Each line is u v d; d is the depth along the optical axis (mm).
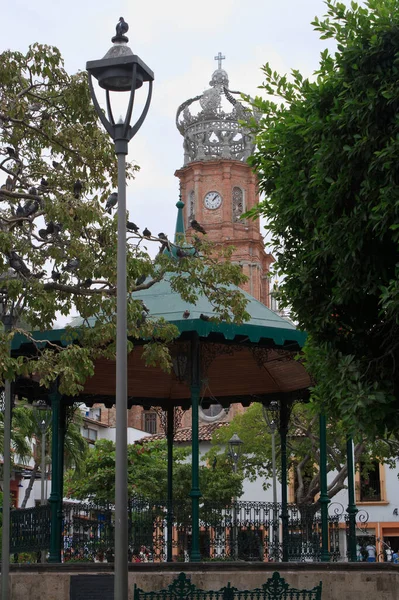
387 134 11938
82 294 16359
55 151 17719
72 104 17484
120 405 11438
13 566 17141
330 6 12523
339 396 12023
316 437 33719
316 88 13000
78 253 16062
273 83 14211
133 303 16203
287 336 18750
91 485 31828
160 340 18641
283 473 22594
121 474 11273
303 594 14562
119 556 11102
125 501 11234
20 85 17609
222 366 23281
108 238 16562
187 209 105312
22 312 16609
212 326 18047
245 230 103500
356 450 32719
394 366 12211
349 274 12250
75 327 17328
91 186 17703
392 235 11703
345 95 12609
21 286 15289
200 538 19109
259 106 14242
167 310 19234
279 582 15477
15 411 35812
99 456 32906
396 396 12492
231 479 35125
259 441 41125
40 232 16562
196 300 17875
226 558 19062
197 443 18125
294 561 18922
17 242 16047
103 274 16203
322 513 18922
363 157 11953
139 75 12445
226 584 16797
